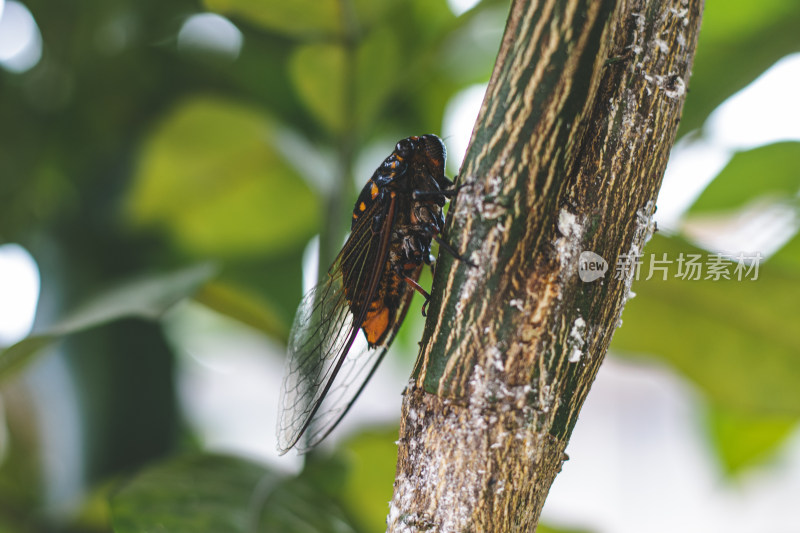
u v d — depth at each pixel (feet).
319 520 1.60
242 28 1.75
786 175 1.69
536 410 1.48
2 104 1.73
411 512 1.48
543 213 1.47
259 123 1.72
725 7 1.68
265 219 1.77
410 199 1.61
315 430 1.61
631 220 1.48
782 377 1.67
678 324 1.67
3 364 1.58
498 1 1.65
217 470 1.61
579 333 1.48
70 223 1.74
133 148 1.75
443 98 1.77
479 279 1.48
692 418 1.76
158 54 1.76
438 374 1.48
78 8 1.73
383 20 1.65
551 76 1.47
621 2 1.47
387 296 1.61
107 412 1.70
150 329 1.72
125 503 1.58
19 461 1.70
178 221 1.77
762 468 1.82
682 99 1.49
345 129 1.70
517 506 1.48
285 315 1.79
